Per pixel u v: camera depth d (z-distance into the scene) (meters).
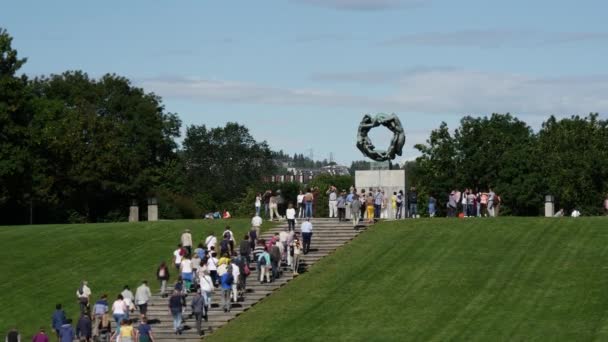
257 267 78.00
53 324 67.50
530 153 160.38
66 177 138.38
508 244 81.44
